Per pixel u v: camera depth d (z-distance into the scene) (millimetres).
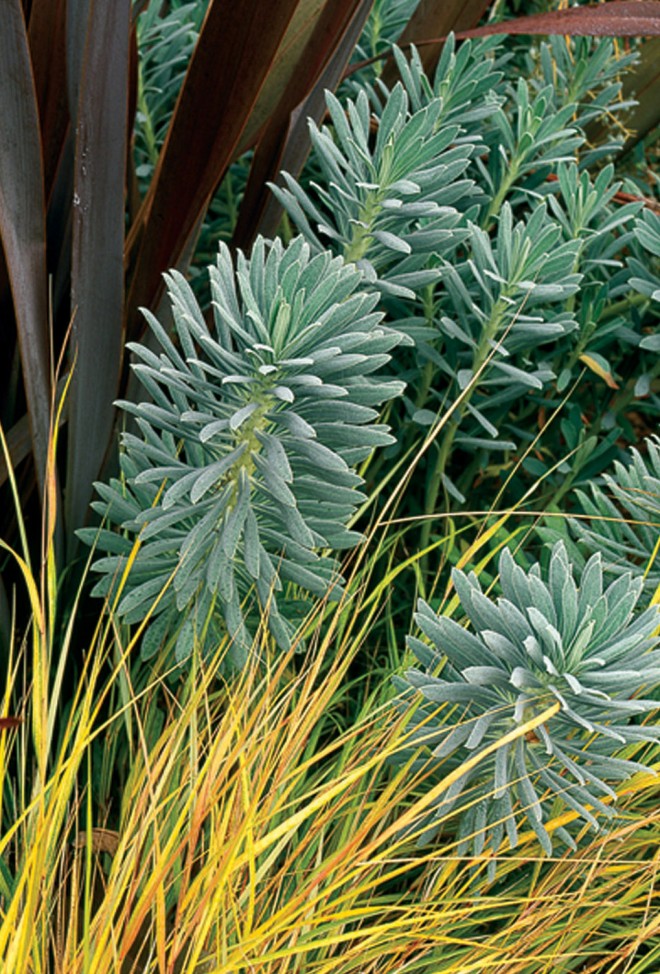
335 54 1386
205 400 1090
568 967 1177
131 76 1473
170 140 1229
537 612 921
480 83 1564
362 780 1235
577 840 1163
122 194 1185
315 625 1274
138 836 1026
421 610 1037
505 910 1232
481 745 1073
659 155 2062
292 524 1084
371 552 1592
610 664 1007
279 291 1023
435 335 1383
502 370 1431
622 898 1173
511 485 1639
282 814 1210
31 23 1307
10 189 1148
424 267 1475
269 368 999
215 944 1095
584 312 1520
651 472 1485
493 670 993
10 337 1388
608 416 1658
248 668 1156
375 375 1581
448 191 1342
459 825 1168
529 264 1342
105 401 1278
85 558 1355
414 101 1525
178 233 1292
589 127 1937
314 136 1286
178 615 1262
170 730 1165
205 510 1158
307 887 1030
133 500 1207
